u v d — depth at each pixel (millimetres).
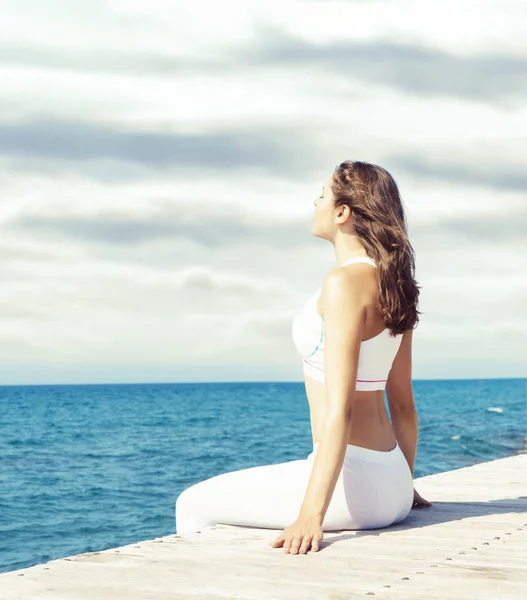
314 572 2328
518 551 2617
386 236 2807
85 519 11438
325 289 2791
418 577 2268
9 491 14625
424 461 17609
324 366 2762
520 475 4668
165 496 13656
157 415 47281
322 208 2977
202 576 2279
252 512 2938
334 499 2828
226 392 113062
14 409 57812
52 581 2227
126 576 2283
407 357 3170
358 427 2865
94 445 25391
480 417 40250
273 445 24859
